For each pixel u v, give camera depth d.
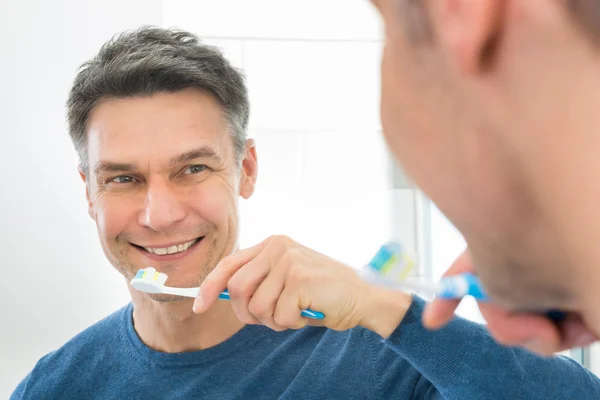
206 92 0.96
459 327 0.72
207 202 0.95
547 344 0.31
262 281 0.71
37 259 1.91
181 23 2.04
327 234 2.09
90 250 1.93
